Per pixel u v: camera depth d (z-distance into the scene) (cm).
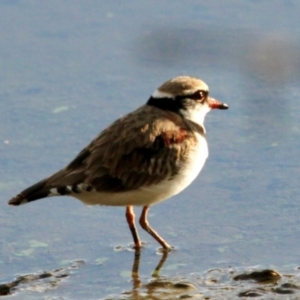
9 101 1795
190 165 1257
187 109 1316
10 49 2014
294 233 1317
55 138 1652
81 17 2139
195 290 1159
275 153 1574
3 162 1565
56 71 1922
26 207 1427
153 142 1238
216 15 2064
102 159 1225
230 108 1747
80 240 1327
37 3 2211
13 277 1220
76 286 1191
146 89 1834
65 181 1195
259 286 1159
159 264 1252
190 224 1363
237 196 1436
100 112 1745
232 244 1296
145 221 1309
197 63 1762
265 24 1989
